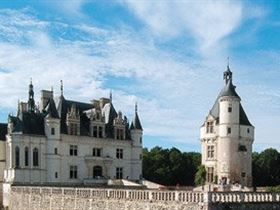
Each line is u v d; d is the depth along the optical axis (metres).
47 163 79.62
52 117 80.81
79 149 85.06
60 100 86.88
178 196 40.75
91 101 94.19
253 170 105.75
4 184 76.19
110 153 89.56
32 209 62.25
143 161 115.12
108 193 48.38
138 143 94.00
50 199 57.97
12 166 75.56
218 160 86.06
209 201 38.44
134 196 45.16
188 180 118.00
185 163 119.06
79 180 84.06
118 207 46.88
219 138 86.25
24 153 76.94
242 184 84.62
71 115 84.88
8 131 77.81
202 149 90.31
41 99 85.12
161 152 119.19
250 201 41.25
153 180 113.12
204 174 88.56
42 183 73.56
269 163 107.50
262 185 105.94
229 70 88.12
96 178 85.19
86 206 51.38
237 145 85.50
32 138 78.00
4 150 79.81
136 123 94.31
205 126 89.50
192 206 39.50
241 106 89.56
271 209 42.44
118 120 91.88
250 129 87.56
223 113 86.25
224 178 82.25
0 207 75.81
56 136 81.12
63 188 55.66
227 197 39.97
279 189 71.31
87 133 87.00
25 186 65.50
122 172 91.06
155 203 42.81
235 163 84.88
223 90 87.88
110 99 94.31
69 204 54.22
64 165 82.50
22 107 81.06
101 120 89.31
